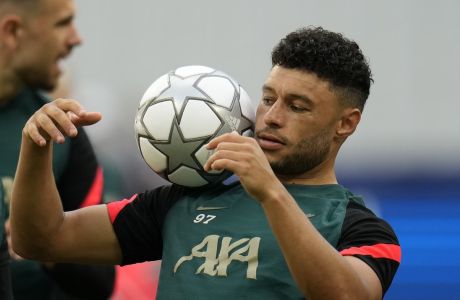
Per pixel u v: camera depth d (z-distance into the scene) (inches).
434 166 1208.2
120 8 1336.1
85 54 1328.7
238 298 530.9
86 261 589.6
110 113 1242.6
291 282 530.3
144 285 1041.5
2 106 768.3
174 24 1333.7
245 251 540.4
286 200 502.6
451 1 1298.0
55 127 527.5
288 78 553.3
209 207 567.2
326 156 570.9
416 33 1298.0
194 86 561.0
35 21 753.6
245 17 1323.8
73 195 768.3
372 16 1305.4
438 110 1284.4
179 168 561.6
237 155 501.0
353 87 567.2
